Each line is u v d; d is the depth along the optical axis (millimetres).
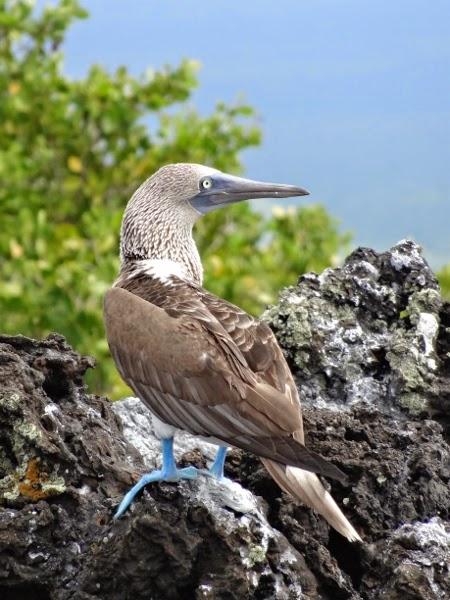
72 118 27125
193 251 14586
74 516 12055
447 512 12859
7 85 27641
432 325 14352
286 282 24500
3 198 26234
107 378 22438
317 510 11086
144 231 14297
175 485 11836
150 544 11492
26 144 27641
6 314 23203
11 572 11820
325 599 12102
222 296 24047
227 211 26422
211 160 27594
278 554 11805
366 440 13258
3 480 12047
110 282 23141
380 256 15117
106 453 12625
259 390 11633
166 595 11656
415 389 13961
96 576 11609
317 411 13516
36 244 24219
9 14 28016
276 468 11328
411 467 12992
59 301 22828
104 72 27750
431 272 15023
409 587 11836
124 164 27188
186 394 11820
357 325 14555
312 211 26875
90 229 24281
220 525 11523
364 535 12609
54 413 12406
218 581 11500
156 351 11984
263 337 12164
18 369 12305
